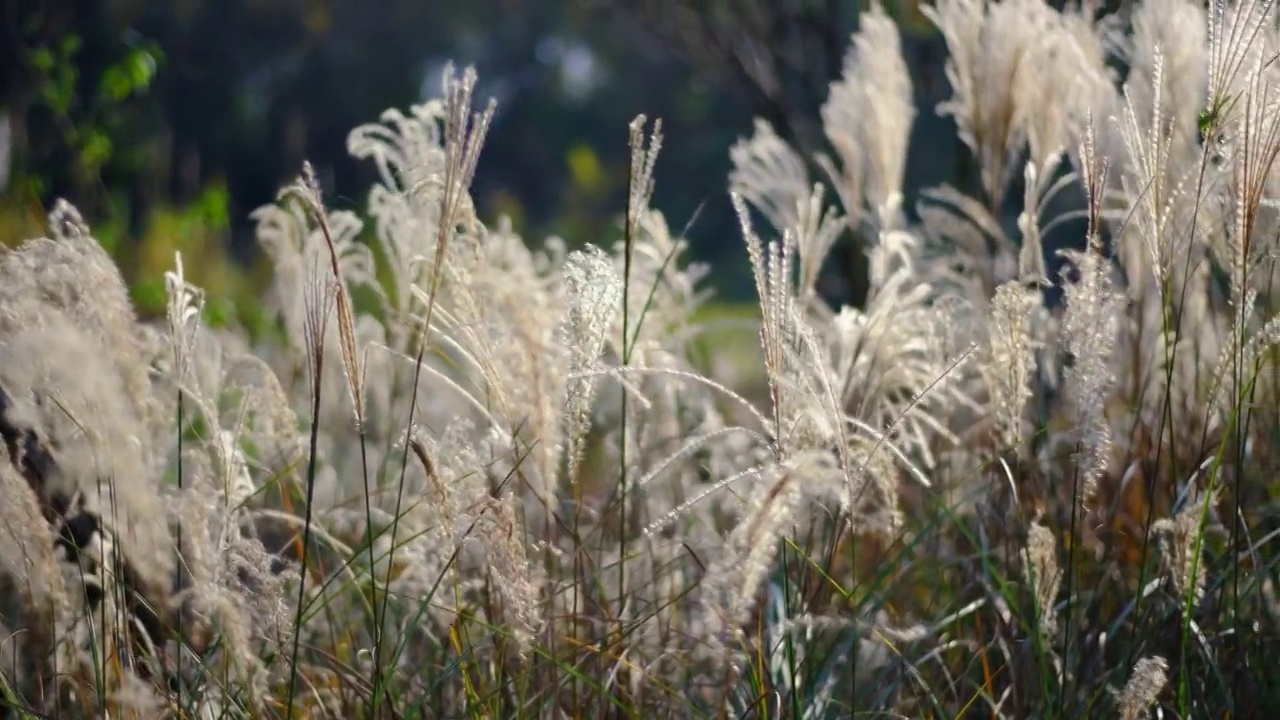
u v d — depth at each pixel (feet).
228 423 14.46
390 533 13.64
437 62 98.58
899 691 11.76
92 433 9.70
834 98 15.07
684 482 14.39
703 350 16.58
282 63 78.13
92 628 10.40
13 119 25.21
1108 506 14.23
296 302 13.84
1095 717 11.38
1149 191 10.93
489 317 11.46
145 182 30.48
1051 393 14.07
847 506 10.08
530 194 106.63
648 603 12.50
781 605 11.64
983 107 14.16
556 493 13.25
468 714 11.32
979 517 12.85
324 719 11.51
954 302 12.98
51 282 10.27
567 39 105.40
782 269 9.93
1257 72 10.39
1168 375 10.93
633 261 14.30
